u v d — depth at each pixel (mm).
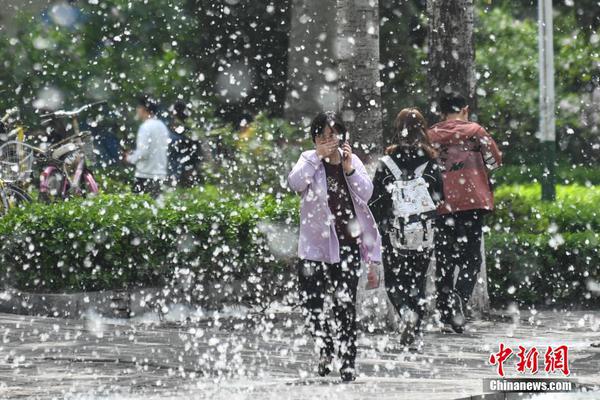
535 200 37938
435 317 28828
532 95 76750
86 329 25859
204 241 29734
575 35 74375
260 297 30859
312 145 39219
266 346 24078
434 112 32438
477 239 27203
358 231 19516
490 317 30141
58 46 54906
